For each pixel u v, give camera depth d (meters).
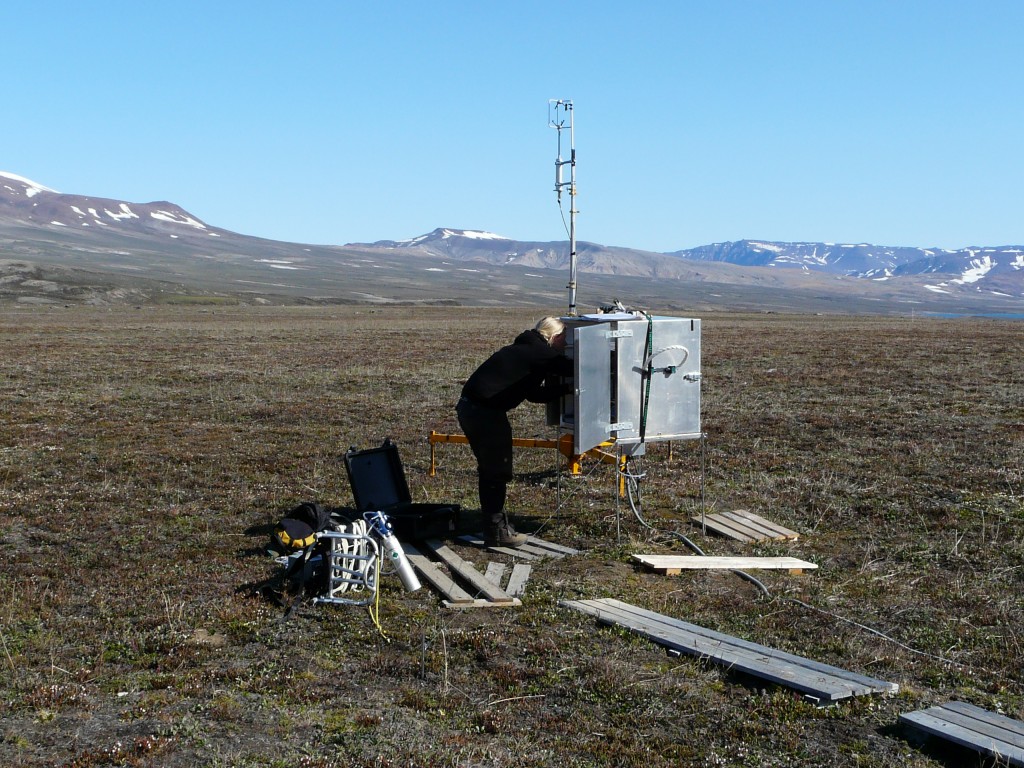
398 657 6.79
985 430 13.64
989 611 7.40
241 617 7.34
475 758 5.76
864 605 7.56
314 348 32.38
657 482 10.95
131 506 10.05
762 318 74.31
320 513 8.77
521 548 8.78
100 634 7.13
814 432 13.83
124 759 5.74
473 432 8.71
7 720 6.10
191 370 23.75
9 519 9.62
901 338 37.97
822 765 5.75
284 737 5.93
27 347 31.75
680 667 6.65
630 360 9.05
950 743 5.87
